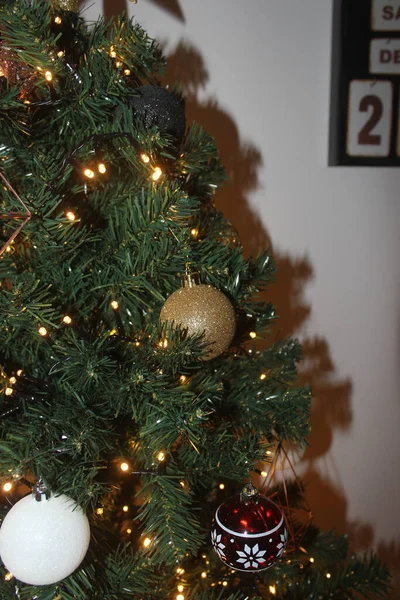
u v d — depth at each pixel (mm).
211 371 842
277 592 921
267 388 842
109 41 716
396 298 1228
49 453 654
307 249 1174
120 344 759
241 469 772
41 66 670
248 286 786
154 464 742
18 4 667
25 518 627
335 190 1158
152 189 702
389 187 1175
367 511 1319
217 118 1092
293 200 1148
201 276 765
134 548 847
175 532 702
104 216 779
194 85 1072
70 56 741
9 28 669
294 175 1139
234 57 1074
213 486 906
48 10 702
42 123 750
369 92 1102
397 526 1338
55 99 711
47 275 742
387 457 1299
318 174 1146
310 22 1084
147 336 752
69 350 682
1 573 722
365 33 1078
